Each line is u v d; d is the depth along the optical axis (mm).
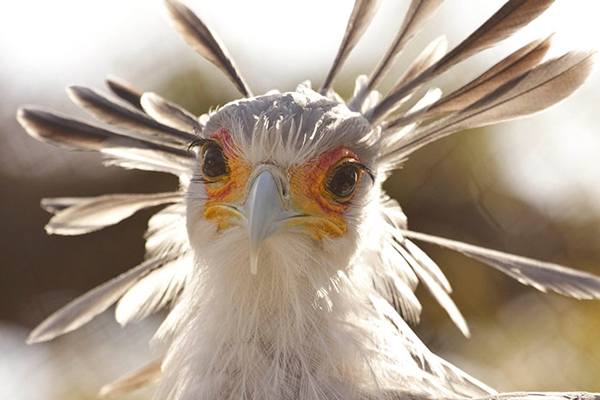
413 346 2664
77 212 2729
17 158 3482
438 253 3113
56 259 3568
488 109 2672
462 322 2707
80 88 2719
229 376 2646
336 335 2646
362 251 2676
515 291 3105
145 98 2713
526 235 3145
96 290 2721
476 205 3129
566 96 2662
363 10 2709
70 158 3496
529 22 2668
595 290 2697
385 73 2709
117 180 3469
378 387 2639
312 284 2650
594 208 3188
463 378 2678
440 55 2711
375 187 2676
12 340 3463
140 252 3537
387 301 2680
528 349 3031
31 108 2717
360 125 2660
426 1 2703
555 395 2652
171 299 2734
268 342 2650
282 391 2641
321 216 2648
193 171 2676
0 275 3535
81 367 3205
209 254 2656
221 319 2654
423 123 2766
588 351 3027
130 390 2770
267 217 2621
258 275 2650
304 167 2646
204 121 2709
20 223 3549
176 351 2668
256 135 2643
